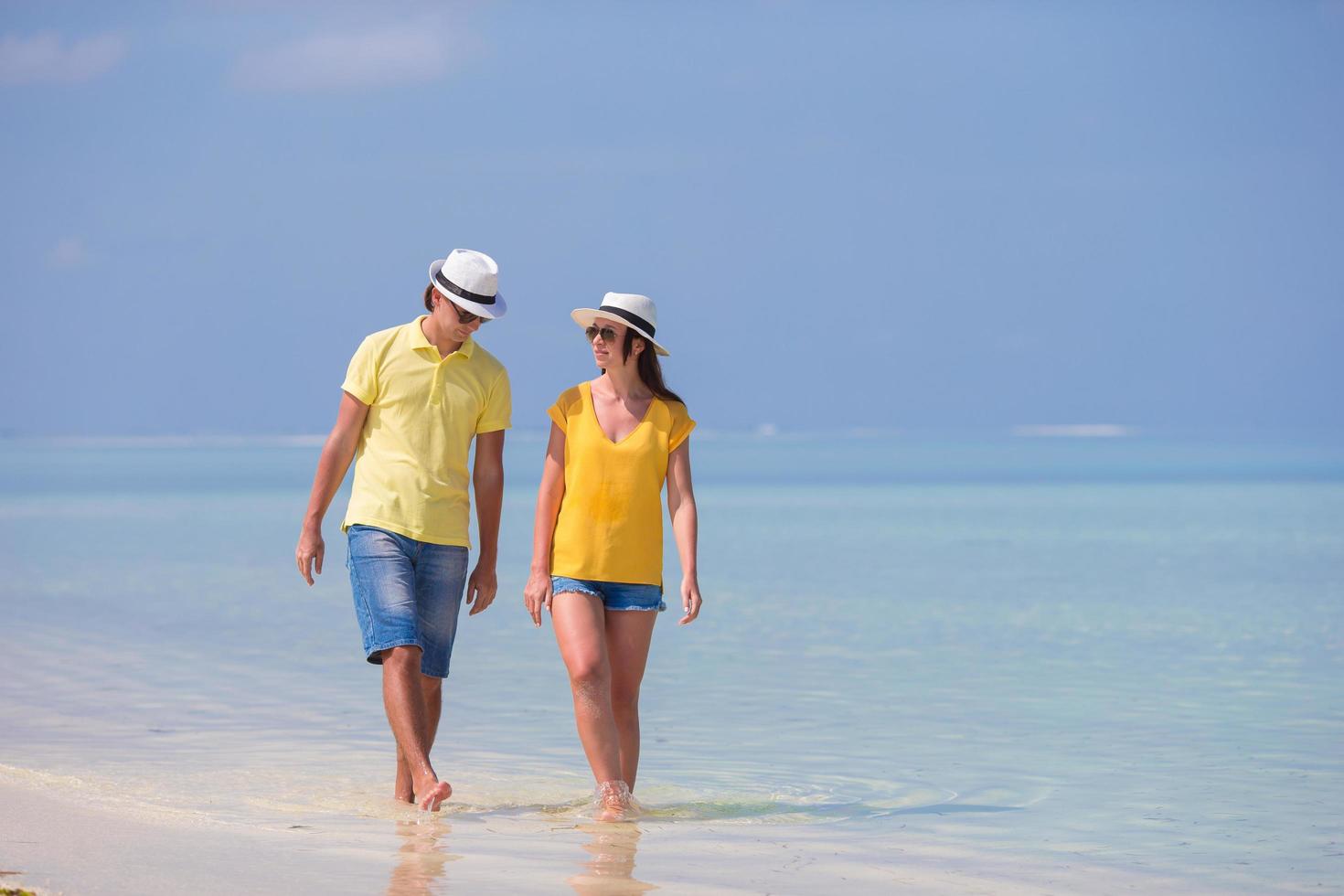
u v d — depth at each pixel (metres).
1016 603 26.25
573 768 12.21
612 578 10.89
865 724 14.38
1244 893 8.07
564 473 11.08
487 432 11.20
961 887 8.12
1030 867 8.66
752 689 16.75
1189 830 9.73
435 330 10.98
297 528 50.53
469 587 11.35
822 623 23.56
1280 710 14.91
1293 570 32.78
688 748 13.16
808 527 51.50
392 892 7.65
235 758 12.31
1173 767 12.05
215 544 42.06
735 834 9.59
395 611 10.51
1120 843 9.33
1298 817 10.13
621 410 11.14
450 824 9.82
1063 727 14.09
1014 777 11.69
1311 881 8.34
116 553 38.47
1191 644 20.53
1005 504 68.81
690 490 11.33
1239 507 63.31
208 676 17.53
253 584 29.97
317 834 9.27
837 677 17.75
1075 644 20.70
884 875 8.39
